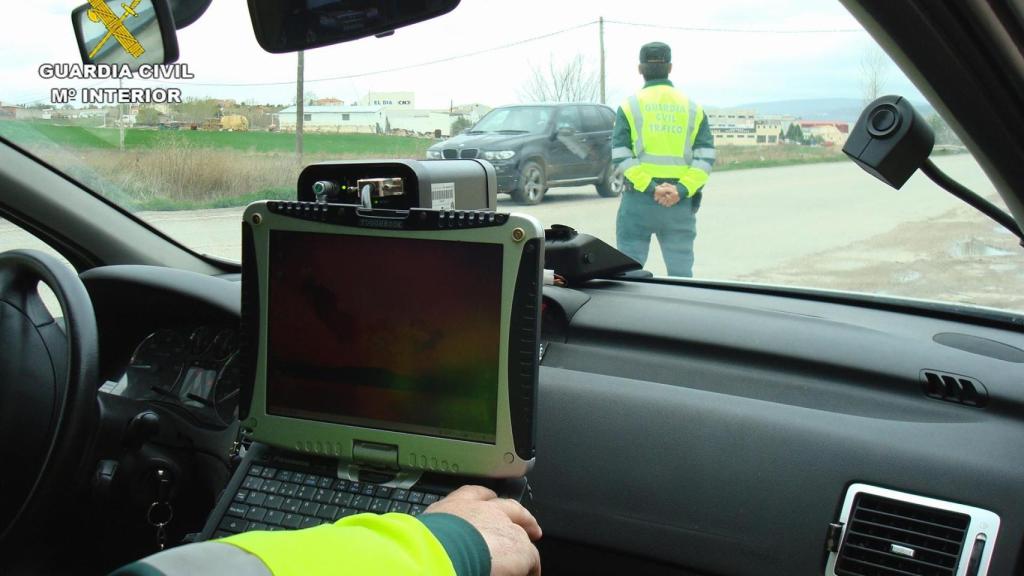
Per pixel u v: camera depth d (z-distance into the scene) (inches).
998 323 82.0
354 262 50.6
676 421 76.0
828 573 68.9
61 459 59.9
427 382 49.6
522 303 46.8
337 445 51.7
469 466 48.7
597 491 77.9
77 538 81.0
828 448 70.2
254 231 52.7
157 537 82.4
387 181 63.3
